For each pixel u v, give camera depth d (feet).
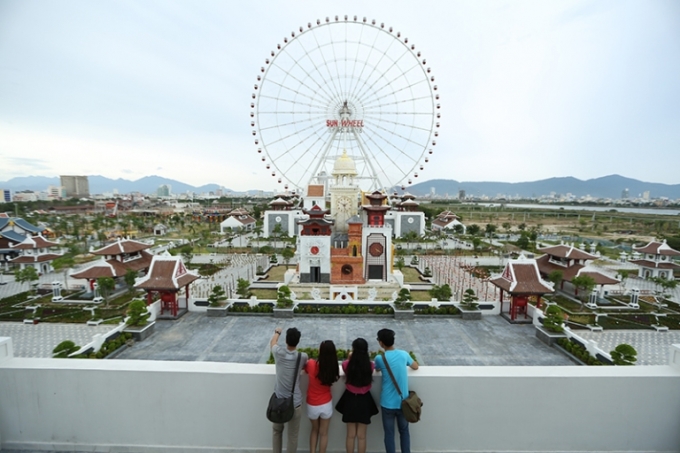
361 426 28.25
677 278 202.69
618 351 80.02
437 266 224.33
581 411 29.78
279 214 327.06
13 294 165.37
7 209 469.98
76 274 154.81
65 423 30.37
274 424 28.19
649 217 613.93
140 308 104.12
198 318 119.24
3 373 29.86
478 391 29.58
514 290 113.39
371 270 172.24
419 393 29.53
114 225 401.49
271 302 126.00
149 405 30.14
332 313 122.11
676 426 29.86
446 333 108.99
